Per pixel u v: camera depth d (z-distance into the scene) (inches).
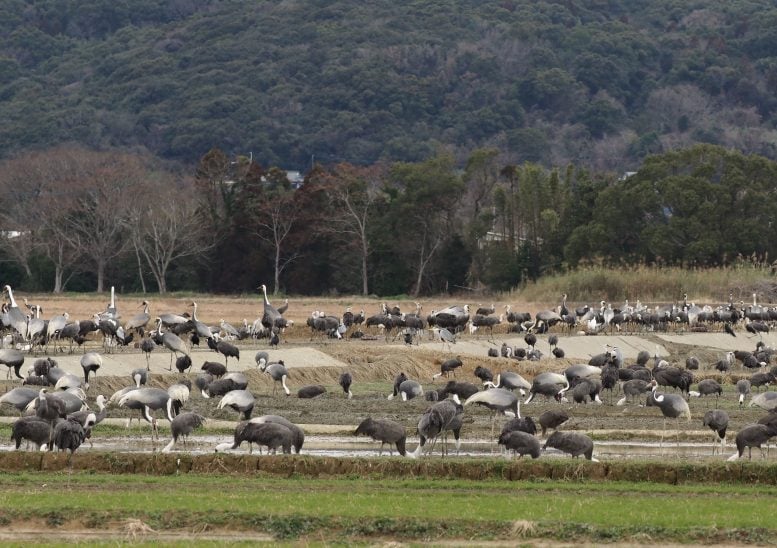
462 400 5113.2
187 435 4119.1
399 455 3855.8
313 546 2760.8
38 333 6092.5
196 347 6668.3
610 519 2952.8
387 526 2891.2
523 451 3718.0
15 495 3169.3
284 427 3722.9
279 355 6491.1
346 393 5551.2
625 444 4362.7
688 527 2893.7
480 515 2962.6
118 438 4288.9
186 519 2942.9
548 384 5251.0
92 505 3036.4
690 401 5639.8
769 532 2878.9
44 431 3705.7
